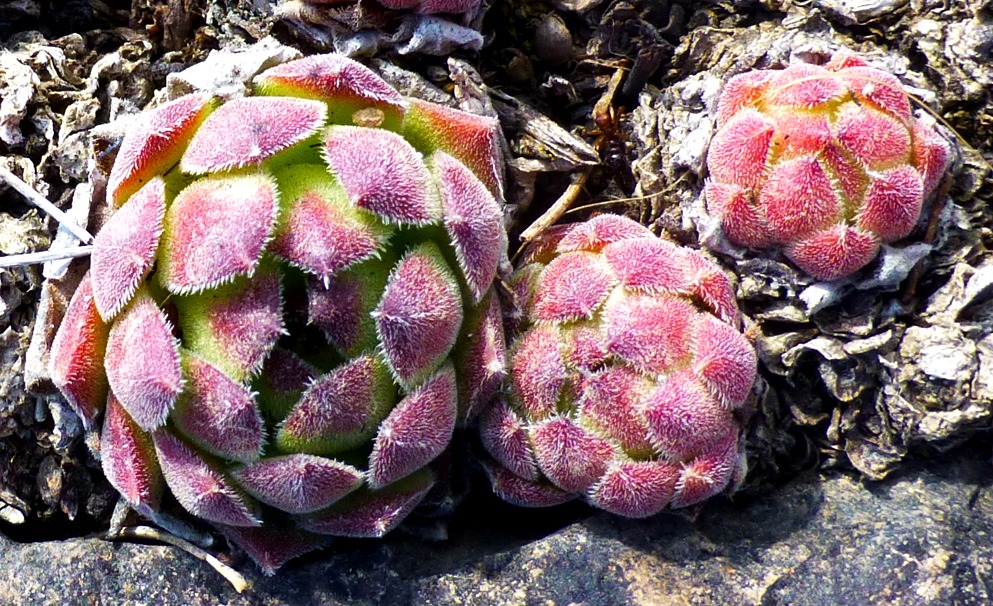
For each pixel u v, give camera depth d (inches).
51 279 9.2
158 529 9.4
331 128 8.8
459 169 8.9
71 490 9.5
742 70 9.8
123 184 8.8
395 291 8.6
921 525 9.2
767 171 9.2
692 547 9.3
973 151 9.5
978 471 9.4
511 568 9.3
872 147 9.1
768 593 9.1
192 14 10.1
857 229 9.1
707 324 9.1
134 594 9.2
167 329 8.6
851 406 9.4
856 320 9.3
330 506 9.0
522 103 10.0
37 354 9.2
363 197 8.5
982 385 9.2
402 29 9.6
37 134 9.8
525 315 9.2
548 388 9.1
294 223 8.6
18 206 9.7
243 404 8.5
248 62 9.1
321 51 9.8
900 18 9.8
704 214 9.5
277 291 8.6
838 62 9.4
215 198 8.6
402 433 8.7
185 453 8.7
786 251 9.3
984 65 9.6
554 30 10.1
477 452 9.5
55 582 9.2
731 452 9.1
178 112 8.8
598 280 9.1
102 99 10.0
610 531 9.3
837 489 9.4
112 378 8.7
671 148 9.7
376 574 9.3
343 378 8.6
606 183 10.0
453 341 8.8
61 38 10.1
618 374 9.0
